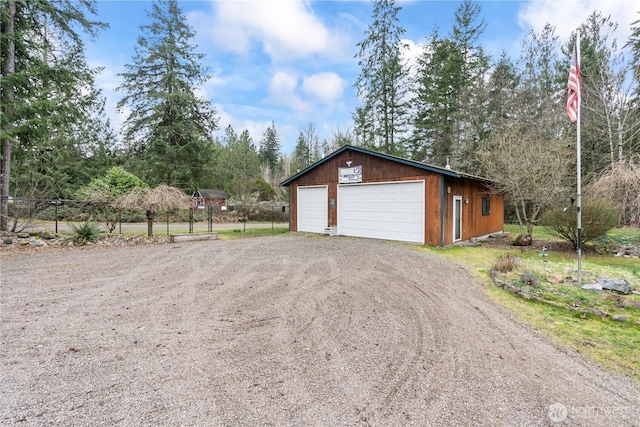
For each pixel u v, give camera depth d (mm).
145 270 6633
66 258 7832
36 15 10852
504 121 18906
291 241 11375
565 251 9391
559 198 11523
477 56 20469
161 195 10930
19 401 2318
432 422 2143
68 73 11273
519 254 8875
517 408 2309
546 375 2779
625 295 4801
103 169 24812
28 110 9812
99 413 2195
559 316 4207
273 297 4918
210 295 4996
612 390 2572
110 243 10023
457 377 2719
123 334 3531
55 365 2842
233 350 3178
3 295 4879
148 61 18766
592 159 15898
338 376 2709
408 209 10969
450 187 10602
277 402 2346
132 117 19172
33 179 12703
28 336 3441
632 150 13664
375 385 2584
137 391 2465
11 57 9984
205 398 2387
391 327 3795
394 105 20172
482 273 6602
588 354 3180
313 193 14352
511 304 4691
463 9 20406
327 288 5410
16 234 9539
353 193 12672
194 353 3105
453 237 10812
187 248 9633
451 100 20344
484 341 3451
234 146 40250
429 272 6633
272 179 47438
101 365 2855
